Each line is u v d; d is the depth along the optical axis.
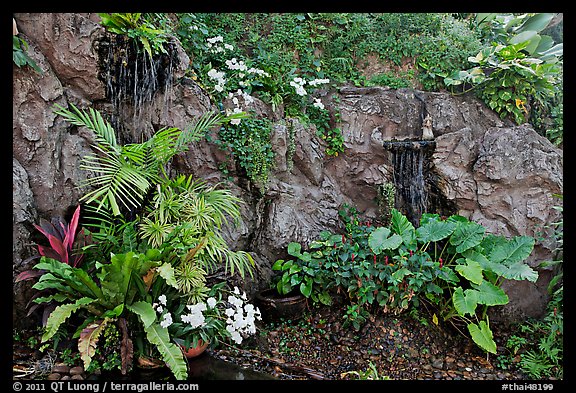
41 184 3.38
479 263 4.19
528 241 4.19
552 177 4.73
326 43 6.09
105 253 3.42
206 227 3.52
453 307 4.24
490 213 4.90
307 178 5.23
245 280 4.42
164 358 2.73
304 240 4.78
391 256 4.36
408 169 5.32
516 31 6.43
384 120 5.56
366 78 6.09
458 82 5.64
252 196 4.69
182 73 4.27
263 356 3.75
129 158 3.48
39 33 3.51
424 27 6.23
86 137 3.72
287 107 5.27
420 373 3.80
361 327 4.15
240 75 4.86
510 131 4.96
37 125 3.37
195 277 3.24
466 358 4.09
